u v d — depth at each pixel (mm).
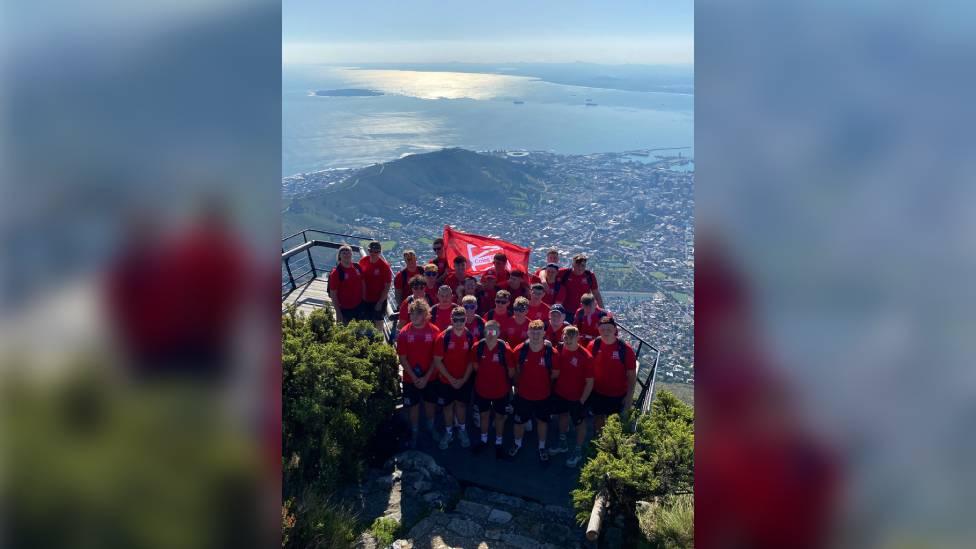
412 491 6035
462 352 6461
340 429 5945
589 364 6352
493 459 6820
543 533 5551
